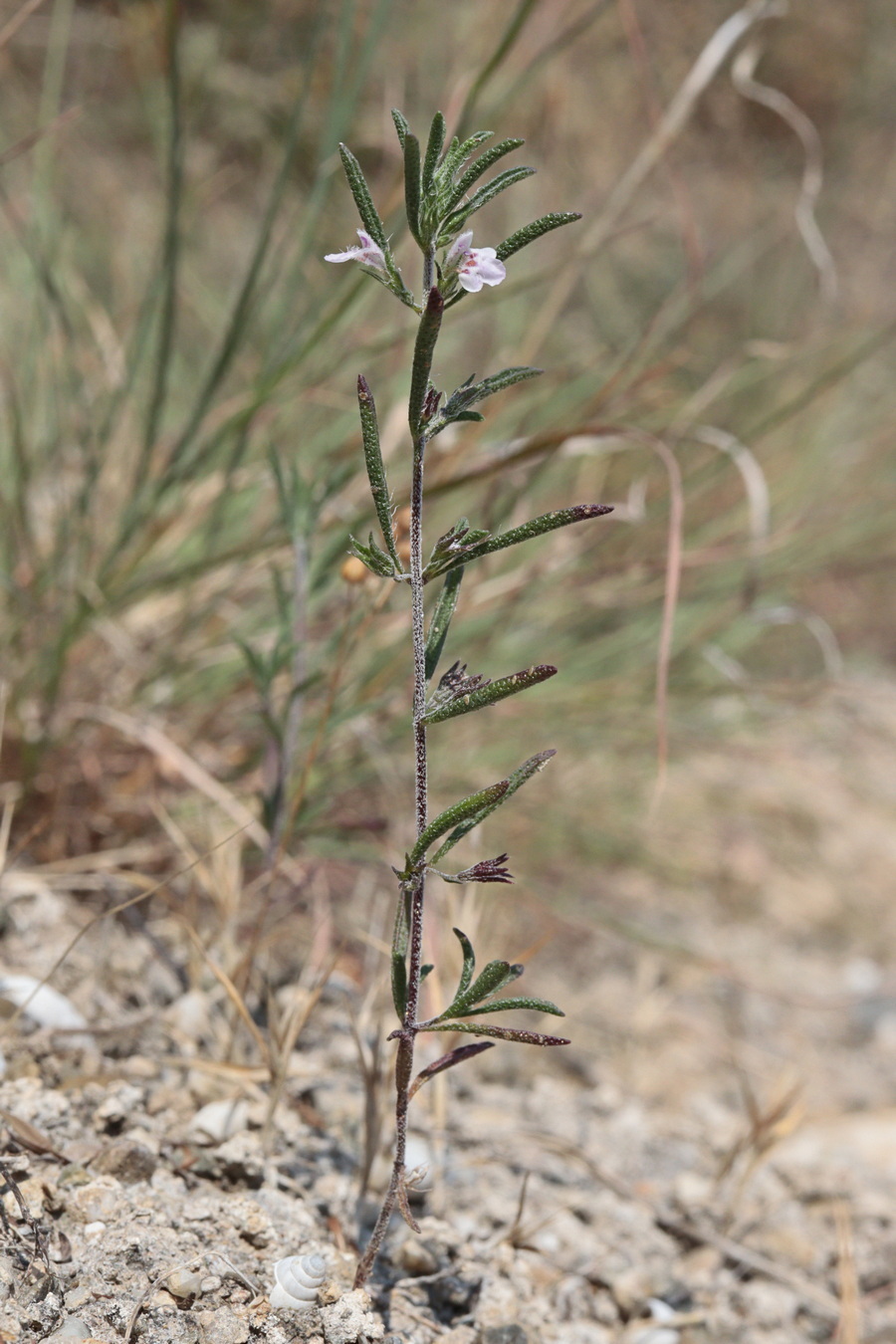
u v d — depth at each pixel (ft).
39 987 1.58
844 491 3.31
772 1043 2.33
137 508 1.97
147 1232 1.49
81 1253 1.48
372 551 1.39
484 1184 1.68
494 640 2.29
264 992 1.74
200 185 2.89
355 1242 1.56
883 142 4.47
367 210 1.36
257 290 2.33
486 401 2.39
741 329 3.75
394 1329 1.51
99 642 1.99
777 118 4.43
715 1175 1.77
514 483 2.32
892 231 4.30
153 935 1.79
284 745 1.72
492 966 1.40
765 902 2.77
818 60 4.36
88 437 2.02
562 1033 2.14
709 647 2.51
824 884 2.86
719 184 4.11
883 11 4.40
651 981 2.37
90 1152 1.54
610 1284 1.62
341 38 2.02
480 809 1.39
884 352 3.62
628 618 2.63
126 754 1.97
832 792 3.07
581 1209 1.68
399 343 2.22
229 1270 1.48
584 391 2.61
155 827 1.91
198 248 3.13
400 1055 1.43
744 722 2.91
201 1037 1.69
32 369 2.15
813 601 3.64
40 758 1.81
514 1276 1.59
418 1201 1.62
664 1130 1.83
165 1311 1.45
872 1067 2.32
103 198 2.99
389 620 2.10
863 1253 1.70
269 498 2.29
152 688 1.99
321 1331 1.46
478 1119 1.75
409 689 2.02
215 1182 1.56
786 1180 1.77
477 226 3.23
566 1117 1.80
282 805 1.73
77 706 1.89
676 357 2.28
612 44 3.84
